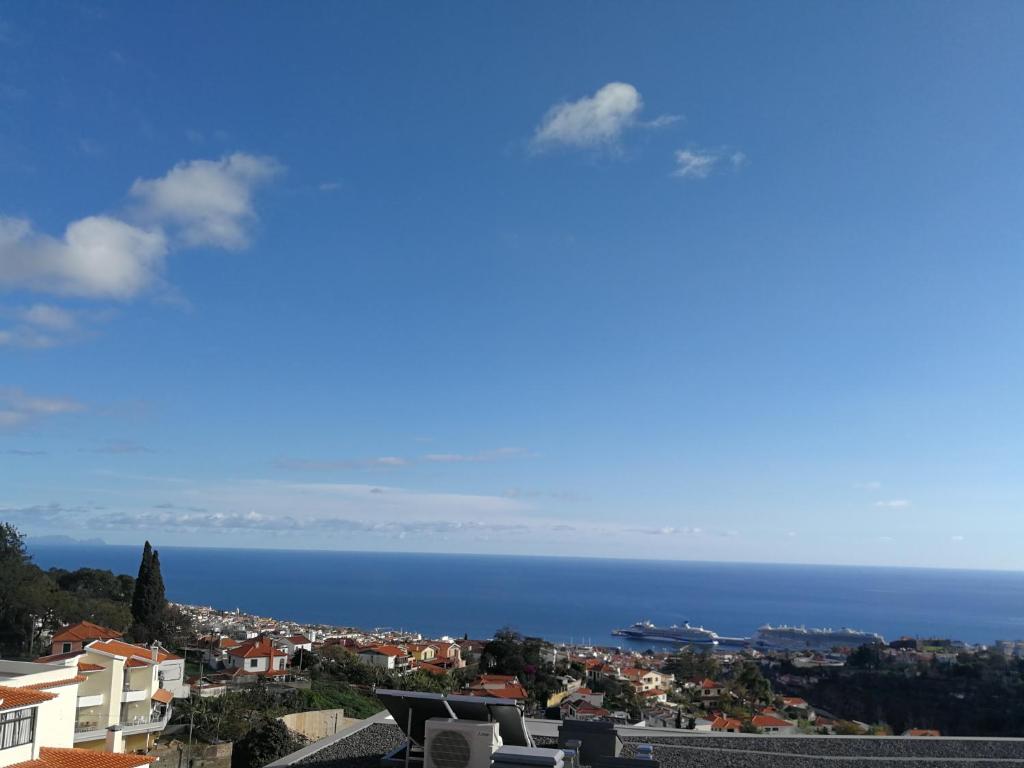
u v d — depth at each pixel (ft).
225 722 193.26
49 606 272.72
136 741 176.04
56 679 109.40
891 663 480.64
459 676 352.08
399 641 482.69
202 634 383.45
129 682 181.16
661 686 442.91
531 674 384.68
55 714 102.89
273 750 153.58
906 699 413.59
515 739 65.26
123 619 298.97
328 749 77.10
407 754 67.00
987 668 428.97
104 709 171.42
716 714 341.00
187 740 184.55
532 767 59.41
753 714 358.23
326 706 234.17
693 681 482.28
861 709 417.90
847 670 478.18
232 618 617.62
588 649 607.78
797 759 79.30
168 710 189.37
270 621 615.98
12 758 94.07
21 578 281.74
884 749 83.41
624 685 401.70
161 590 320.70
